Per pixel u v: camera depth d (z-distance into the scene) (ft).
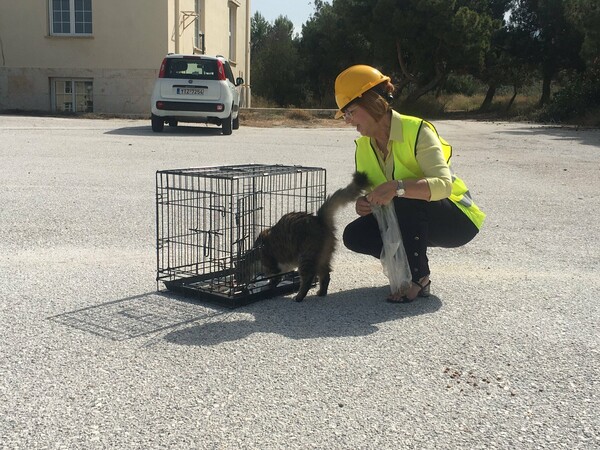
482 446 9.39
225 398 10.62
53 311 14.52
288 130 67.15
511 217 25.80
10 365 11.70
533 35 117.70
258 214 20.66
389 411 10.30
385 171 15.75
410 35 108.78
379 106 14.99
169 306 15.10
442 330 13.78
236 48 106.11
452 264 19.12
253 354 12.36
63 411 10.15
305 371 11.66
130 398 10.59
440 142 15.55
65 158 39.01
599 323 14.32
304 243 15.46
